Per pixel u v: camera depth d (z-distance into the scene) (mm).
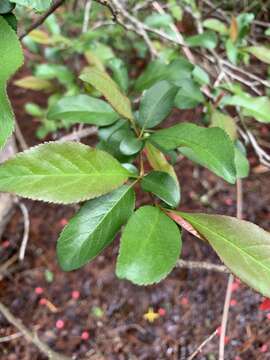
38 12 183
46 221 593
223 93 308
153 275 161
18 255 567
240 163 244
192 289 534
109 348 497
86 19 489
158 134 203
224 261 167
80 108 247
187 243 564
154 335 504
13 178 168
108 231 179
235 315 505
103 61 489
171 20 408
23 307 528
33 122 677
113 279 546
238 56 354
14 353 486
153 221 174
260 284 163
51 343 499
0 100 152
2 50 159
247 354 475
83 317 520
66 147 176
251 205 597
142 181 191
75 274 553
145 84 279
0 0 173
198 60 454
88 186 175
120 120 245
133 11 449
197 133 194
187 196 607
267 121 292
